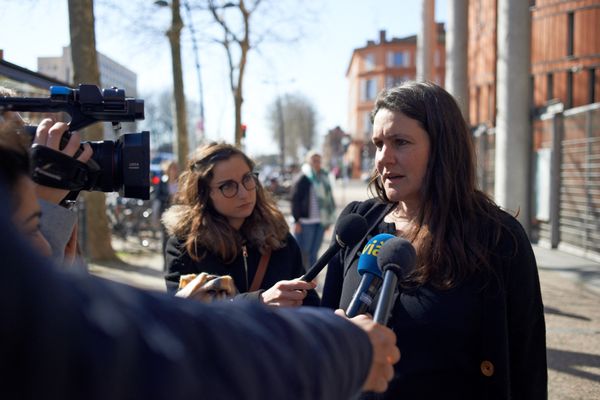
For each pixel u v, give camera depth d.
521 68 10.98
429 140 2.04
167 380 0.71
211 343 0.79
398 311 1.94
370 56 69.75
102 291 0.74
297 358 0.87
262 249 3.01
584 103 17.55
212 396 0.76
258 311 0.91
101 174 1.75
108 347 0.69
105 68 10.12
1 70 3.23
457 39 13.13
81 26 9.20
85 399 0.67
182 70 12.81
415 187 2.06
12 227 0.70
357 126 71.00
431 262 1.93
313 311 1.04
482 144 16.19
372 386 1.17
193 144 24.00
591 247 10.23
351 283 2.12
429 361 1.90
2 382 0.64
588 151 10.35
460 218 1.99
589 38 17.41
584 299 7.27
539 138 12.48
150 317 0.76
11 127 0.93
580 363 5.01
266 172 39.44
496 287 1.89
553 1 17.95
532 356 2.00
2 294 0.64
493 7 20.58
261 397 0.80
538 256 10.45
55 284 0.68
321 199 8.38
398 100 2.05
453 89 13.16
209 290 2.22
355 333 1.05
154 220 12.34
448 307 1.90
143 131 1.83
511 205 11.15
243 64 15.02
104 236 10.59
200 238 2.89
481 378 1.91
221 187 2.91
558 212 11.47
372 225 2.25
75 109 1.81
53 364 0.66
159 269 9.89
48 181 1.54
